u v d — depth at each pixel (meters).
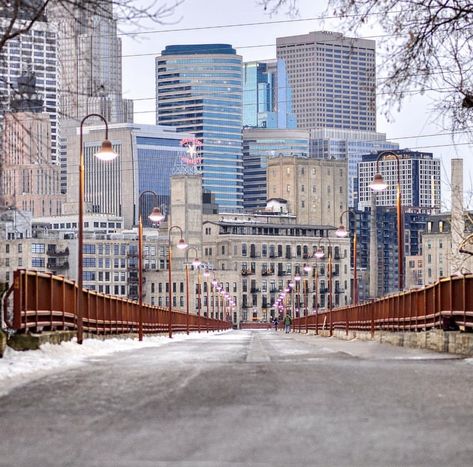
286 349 43.88
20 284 34.59
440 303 42.94
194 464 11.89
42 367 27.14
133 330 74.50
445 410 16.61
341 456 12.45
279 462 12.05
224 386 20.39
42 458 12.51
